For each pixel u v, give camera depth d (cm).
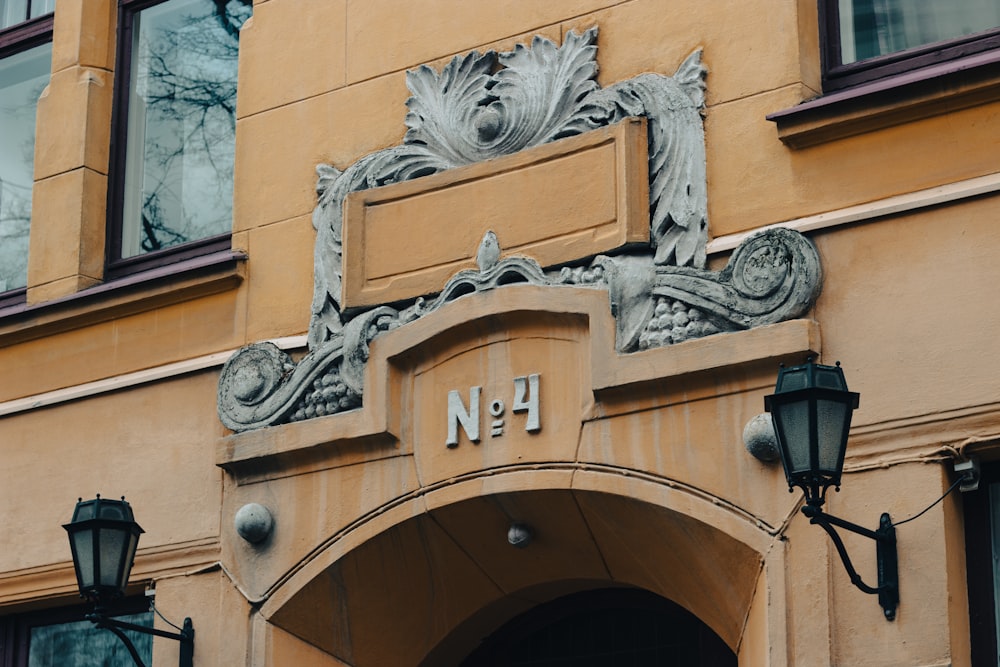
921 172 894
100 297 1131
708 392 914
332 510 1015
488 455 968
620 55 995
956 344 862
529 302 963
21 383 1159
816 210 915
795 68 942
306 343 1047
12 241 1230
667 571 959
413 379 1004
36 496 1131
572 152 981
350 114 1081
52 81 1217
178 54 1206
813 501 807
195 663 1038
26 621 1137
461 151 1026
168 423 1094
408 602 1027
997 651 845
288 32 1122
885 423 869
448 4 1062
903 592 845
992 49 927
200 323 1101
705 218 941
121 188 1195
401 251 1024
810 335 889
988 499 864
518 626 1071
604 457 935
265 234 1090
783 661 866
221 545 1049
